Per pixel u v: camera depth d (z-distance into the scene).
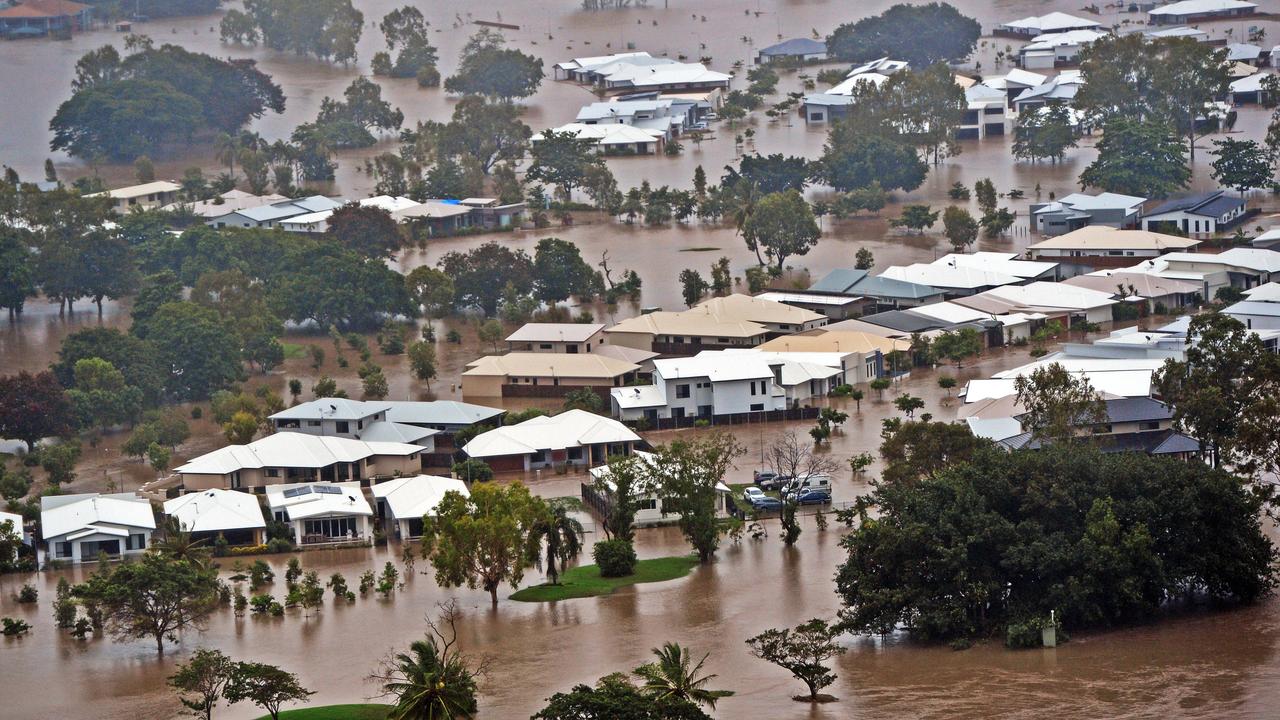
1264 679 181.75
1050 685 184.12
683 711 162.88
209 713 186.12
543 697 187.88
